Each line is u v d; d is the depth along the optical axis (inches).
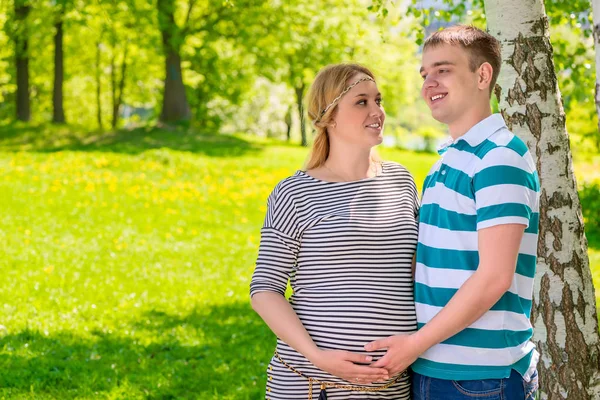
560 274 145.8
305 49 943.0
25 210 519.2
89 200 574.2
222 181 707.4
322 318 108.2
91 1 833.5
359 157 118.4
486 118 102.1
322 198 114.0
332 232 109.7
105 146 835.4
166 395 221.9
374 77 120.5
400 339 100.0
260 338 288.2
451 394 100.1
